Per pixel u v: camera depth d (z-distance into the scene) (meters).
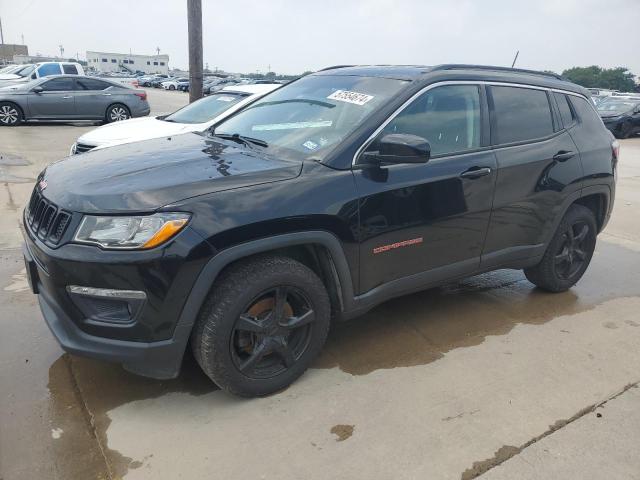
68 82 14.27
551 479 2.38
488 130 3.59
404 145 2.81
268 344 2.78
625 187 9.41
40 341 3.36
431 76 3.38
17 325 3.54
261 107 3.90
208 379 3.04
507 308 4.17
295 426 2.66
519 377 3.18
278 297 2.76
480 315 4.02
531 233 3.92
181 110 7.86
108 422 2.65
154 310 2.44
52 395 2.84
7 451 2.42
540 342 3.62
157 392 2.90
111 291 2.42
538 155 3.79
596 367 3.32
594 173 4.20
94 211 2.44
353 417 2.75
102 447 2.47
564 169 3.97
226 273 2.63
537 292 4.53
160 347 2.51
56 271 2.46
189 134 3.88
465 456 2.50
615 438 2.66
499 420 2.76
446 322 3.88
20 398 2.80
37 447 2.46
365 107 3.20
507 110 3.74
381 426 2.68
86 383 2.95
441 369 3.23
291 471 2.36
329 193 2.80
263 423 2.68
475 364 3.30
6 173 8.20
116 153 3.23
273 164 2.89
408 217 3.12
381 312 4.00
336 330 3.69
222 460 2.42
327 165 2.89
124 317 2.49
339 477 2.34
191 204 2.46
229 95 7.63
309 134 3.21
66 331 2.57
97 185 2.61
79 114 14.41
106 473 2.32
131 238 2.38
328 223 2.79
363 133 3.02
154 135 6.73
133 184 2.58
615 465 2.48
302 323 2.88
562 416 2.82
